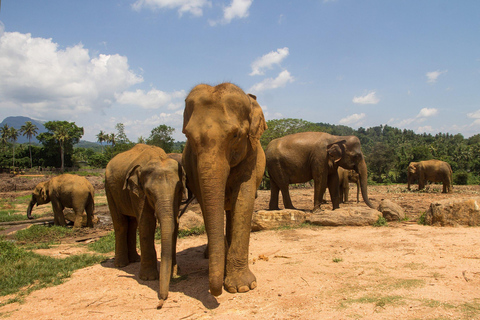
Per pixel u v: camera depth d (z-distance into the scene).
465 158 79.75
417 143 115.25
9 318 4.12
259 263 6.08
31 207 16.83
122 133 66.75
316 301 4.05
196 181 5.08
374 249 6.54
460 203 8.30
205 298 4.40
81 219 13.98
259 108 5.16
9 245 7.89
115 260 6.68
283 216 9.82
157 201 4.99
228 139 4.18
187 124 4.36
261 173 6.07
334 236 8.09
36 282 5.70
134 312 4.09
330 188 12.56
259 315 3.80
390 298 3.96
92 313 4.13
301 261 5.98
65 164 88.25
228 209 6.03
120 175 6.55
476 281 4.39
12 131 98.62
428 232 7.71
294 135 12.57
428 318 3.43
